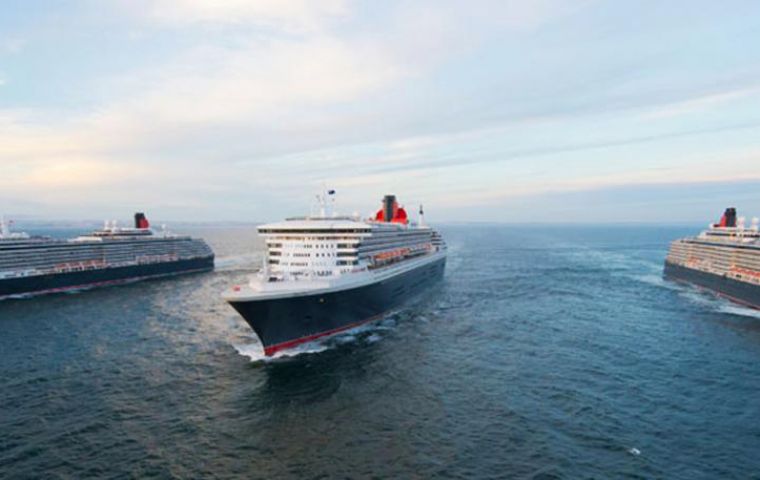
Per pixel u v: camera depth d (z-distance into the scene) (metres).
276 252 70.56
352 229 68.94
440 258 113.69
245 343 61.69
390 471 31.97
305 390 45.66
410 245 101.62
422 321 73.50
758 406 42.00
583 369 51.28
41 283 101.69
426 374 49.88
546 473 31.39
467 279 120.00
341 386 46.59
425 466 32.53
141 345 60.97
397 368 51.72
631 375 49.50
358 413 40.69
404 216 118.62
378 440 36.09
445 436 36.59
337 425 38.50
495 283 112.69
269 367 52.06
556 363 53.28
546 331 67.25
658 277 125.12
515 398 43.53
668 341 62.41
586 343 61.19
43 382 47.78
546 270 139.00
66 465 32.50
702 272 104.44
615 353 56.97
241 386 46.66
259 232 71.56
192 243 149.50
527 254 195.50
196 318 77.19
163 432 37.34
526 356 55.81
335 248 68.62
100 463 32.81
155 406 42.09
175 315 79.62
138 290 107.44
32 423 38.78
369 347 59.31
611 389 45.66
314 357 55.34
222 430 37.69
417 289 94.62
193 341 62.78
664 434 36.72
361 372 50.47
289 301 55.31
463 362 53.69
